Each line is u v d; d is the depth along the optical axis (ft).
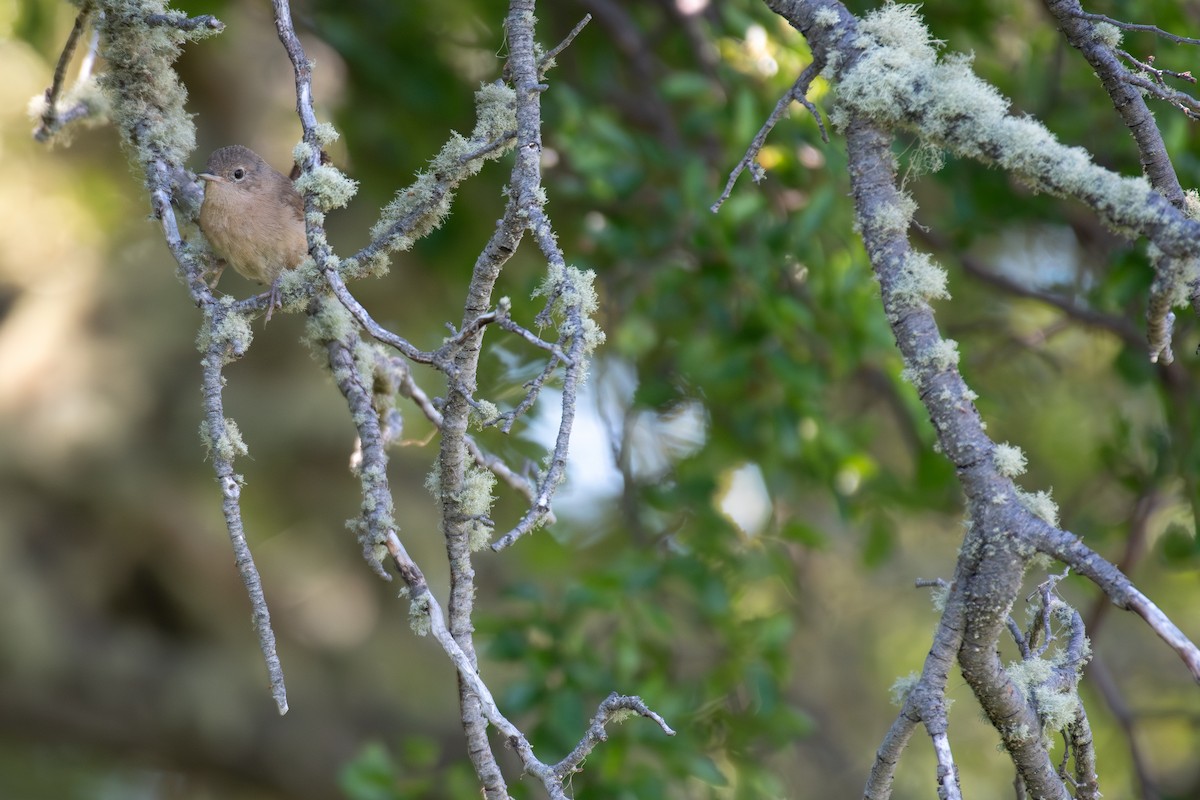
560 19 37.01
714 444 32.81
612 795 26.50
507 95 15.03
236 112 37.68
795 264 31.81
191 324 45.75
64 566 45.39
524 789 24.66
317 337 16.66
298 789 47.37
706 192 29.68
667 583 31.50
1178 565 33.09
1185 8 31.17
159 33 17.99
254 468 44.19
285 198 19.83
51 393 44.60
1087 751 13.15
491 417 12.60
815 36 13.85
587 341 12.09
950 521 36.99
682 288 32.55
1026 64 32.32
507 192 14.20
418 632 14.55
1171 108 29.25
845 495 31.60
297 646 47.19
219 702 46.37
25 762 49.60
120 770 52.06
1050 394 41.19
